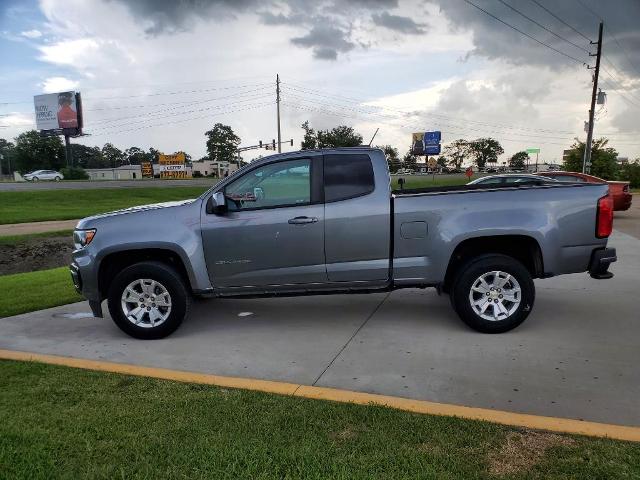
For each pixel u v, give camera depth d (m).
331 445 3.02
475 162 129.38
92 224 5.31
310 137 76.06
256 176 5.26
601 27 33.19
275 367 4.42
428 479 2.68
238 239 5.17
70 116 70.62
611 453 2.88
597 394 3.72
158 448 3.03
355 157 5.23
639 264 8.70
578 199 5.04
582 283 7.34
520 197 5.06
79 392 3.86
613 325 5.36
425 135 75.38
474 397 3.71
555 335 5.07
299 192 5.21
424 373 4.19
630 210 20.45
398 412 3.42
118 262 5.46
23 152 109.00
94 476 2.77
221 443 3.06
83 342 5.27
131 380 4.11
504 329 5.13
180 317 5.27
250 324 5.75
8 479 2.75
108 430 3.25
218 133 132.62
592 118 34.91
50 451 3.02
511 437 3.08
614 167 43.50
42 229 19.17
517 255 5.41
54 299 7.12
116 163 149.50
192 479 2.73
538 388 3.84
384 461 2.84
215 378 4.12
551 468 2.75
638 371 4.13
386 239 5.11
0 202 31.30
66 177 69.81
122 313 5.27
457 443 3.02
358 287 5.26
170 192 41.09
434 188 5.91
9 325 5.93
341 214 5.10
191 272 5.20
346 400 3.66
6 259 14.06
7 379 4.14
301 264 5.19
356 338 5.14
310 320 5.84
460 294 5.12
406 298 6.73
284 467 2.81
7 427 3.30
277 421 3.33
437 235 5.08
